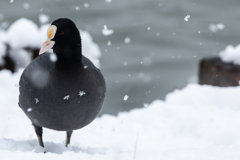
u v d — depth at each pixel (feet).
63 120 22.63
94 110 23.22
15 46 45.55
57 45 21.17
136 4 109.29
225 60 42.93
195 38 90.07
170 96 40.68
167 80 73.97
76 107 22.12
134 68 78.28
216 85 42.73
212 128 32.24
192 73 76.59
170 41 89.15
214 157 19.48
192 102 39.09
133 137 31.27
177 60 81.20
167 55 83.41
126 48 86.12
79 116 22.67
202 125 32.89
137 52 84.38
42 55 23.71
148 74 76.02
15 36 45.85
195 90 40.70
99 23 97.19
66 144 26.08
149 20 100.01
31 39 46.06
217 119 33.83
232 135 31.45
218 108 36.68
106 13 102.89
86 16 100.63
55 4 105.91
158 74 76.33
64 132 30.04
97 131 31.99
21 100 23.39
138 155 19.45
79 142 28.96
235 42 87.61
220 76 42.32
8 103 35.68
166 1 111.65
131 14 103.14
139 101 67.62
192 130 32.99
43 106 22.06
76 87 21.58
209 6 108.58
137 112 37.29
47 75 21.84
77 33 21.42
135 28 95.09
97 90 22.71
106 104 67.21
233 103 38.17
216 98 39.06
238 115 34.50
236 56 42.63
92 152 24.39
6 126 29.78
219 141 31.27
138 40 89.56
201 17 101.60
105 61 80.53
